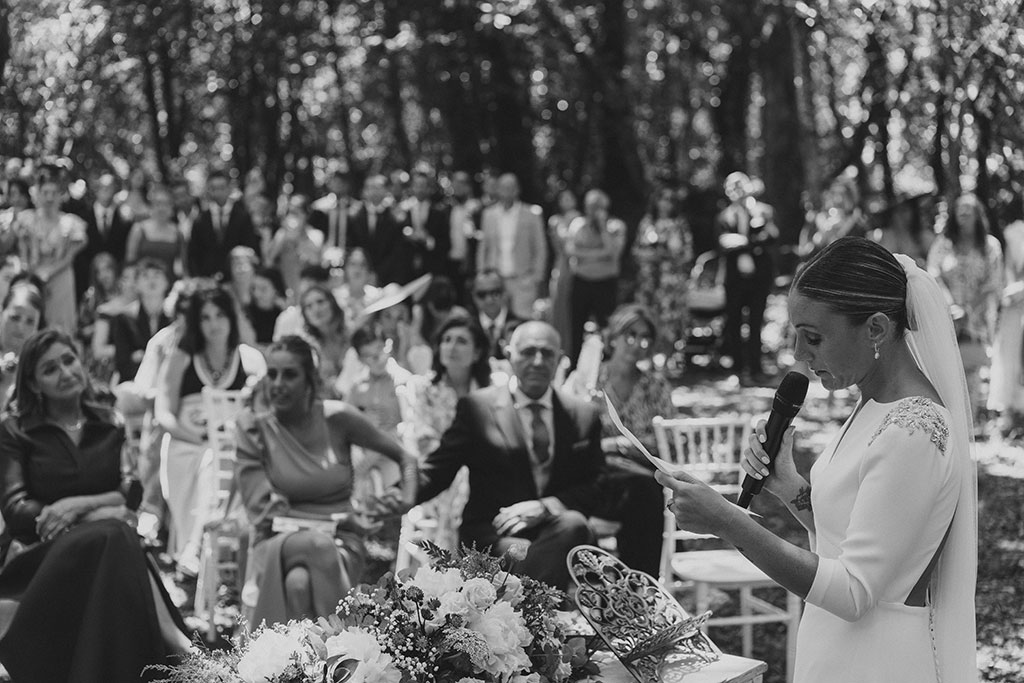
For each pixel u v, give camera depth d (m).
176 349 6.34
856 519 2.48
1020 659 5.13
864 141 15.53
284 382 5.01
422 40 16.31
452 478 5.04
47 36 14.18
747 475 2.80
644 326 5.85
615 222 12.06
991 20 7.87
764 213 12.90
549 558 4.61
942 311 2.56
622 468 5.39
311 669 2.70
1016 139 8.66
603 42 17.03
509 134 17.23
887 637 2.53
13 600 4.38
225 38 16.20
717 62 19.17
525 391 5.05
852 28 13.70
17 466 4.74
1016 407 9.55
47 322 9.77
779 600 6.15
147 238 10.57
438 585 2.90
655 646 3.14
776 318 15.24
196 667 2.83
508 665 2.83
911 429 2.47
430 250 12.18
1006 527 7.01
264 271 8.34
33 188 10.46
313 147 18.33
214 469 5.95
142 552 4.35
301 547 4.71
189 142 18.08
